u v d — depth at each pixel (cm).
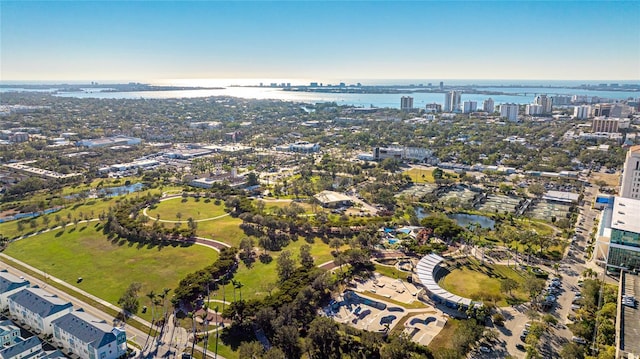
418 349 19225
